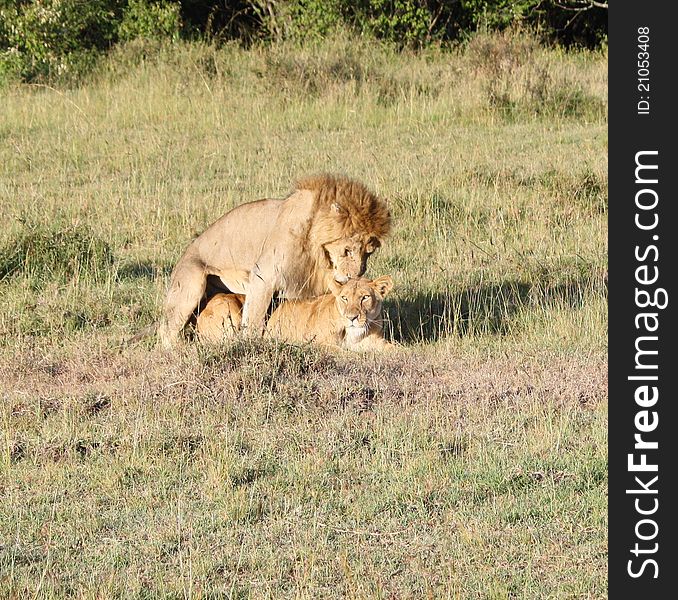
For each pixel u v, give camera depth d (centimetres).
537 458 915
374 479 886
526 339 1273
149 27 3597
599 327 1277
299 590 726
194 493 872
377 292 1227
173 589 730
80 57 3244
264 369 1072
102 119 2702
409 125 2577
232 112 2698
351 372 1106
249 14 4197
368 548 784
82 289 1480
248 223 1270
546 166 2097
